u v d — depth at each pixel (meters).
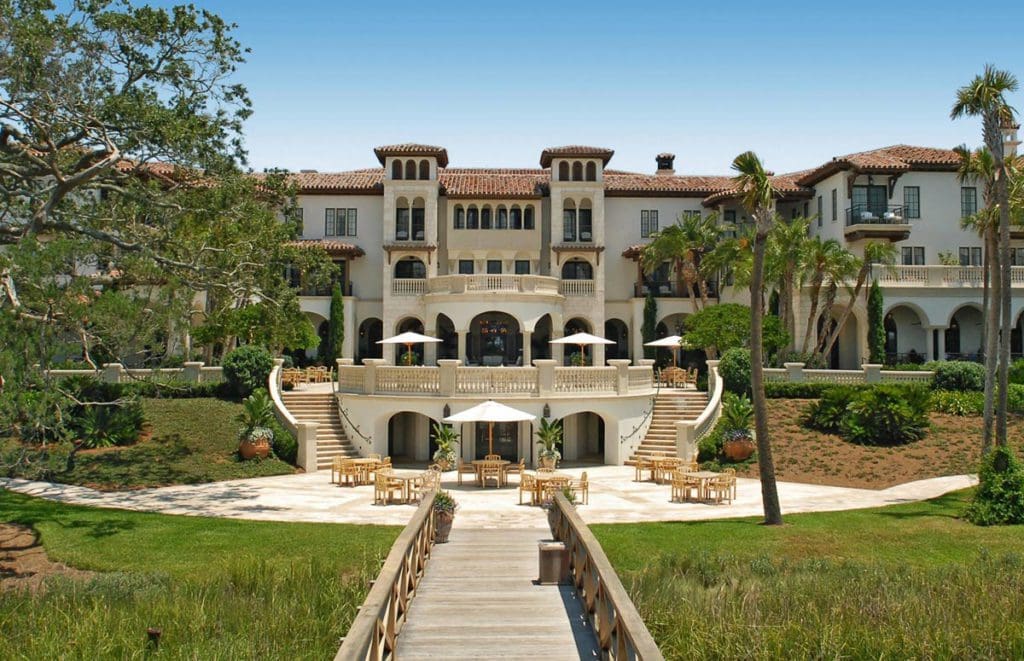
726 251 46.03
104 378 34.56
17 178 26.38
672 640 12.27
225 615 13.52
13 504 23.12
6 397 17.27
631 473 30.67
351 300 52.19
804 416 33.94
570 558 14.78
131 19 26.05
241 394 35.97
